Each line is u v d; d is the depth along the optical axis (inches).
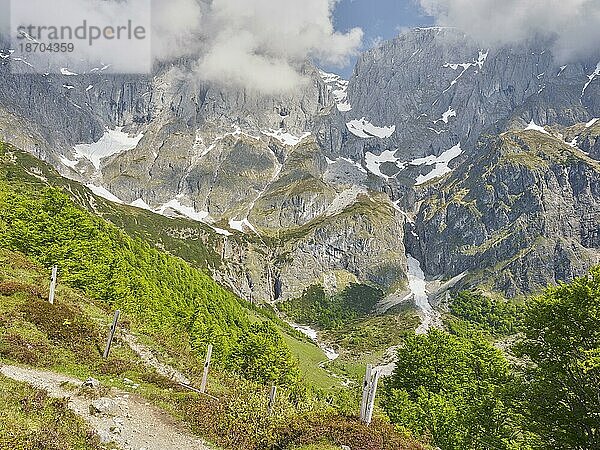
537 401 1211.2
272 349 2556.6
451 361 2138.3
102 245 2391.7
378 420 933.8
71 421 751.7
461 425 1567.4
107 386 1001.5
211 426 888.9
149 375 1176.8
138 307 2111.2
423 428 1686.8
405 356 2224.4
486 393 1675.7
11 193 2415.1
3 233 1940.2
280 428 881.5
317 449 795.4
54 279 1451.8
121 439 762.8
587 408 1146.7
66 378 1001.5
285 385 2389.3
